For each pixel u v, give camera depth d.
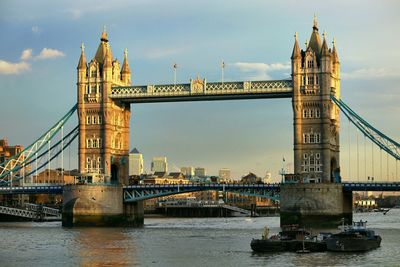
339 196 174.88
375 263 98.06
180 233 161.75
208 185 192.12
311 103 183.62
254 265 96.94
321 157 182.12
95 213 191.00
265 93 188.25
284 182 180.50
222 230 173.75
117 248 122.00
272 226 197.25
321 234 124.94
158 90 197.12
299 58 185.12
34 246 125.81
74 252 115.44
